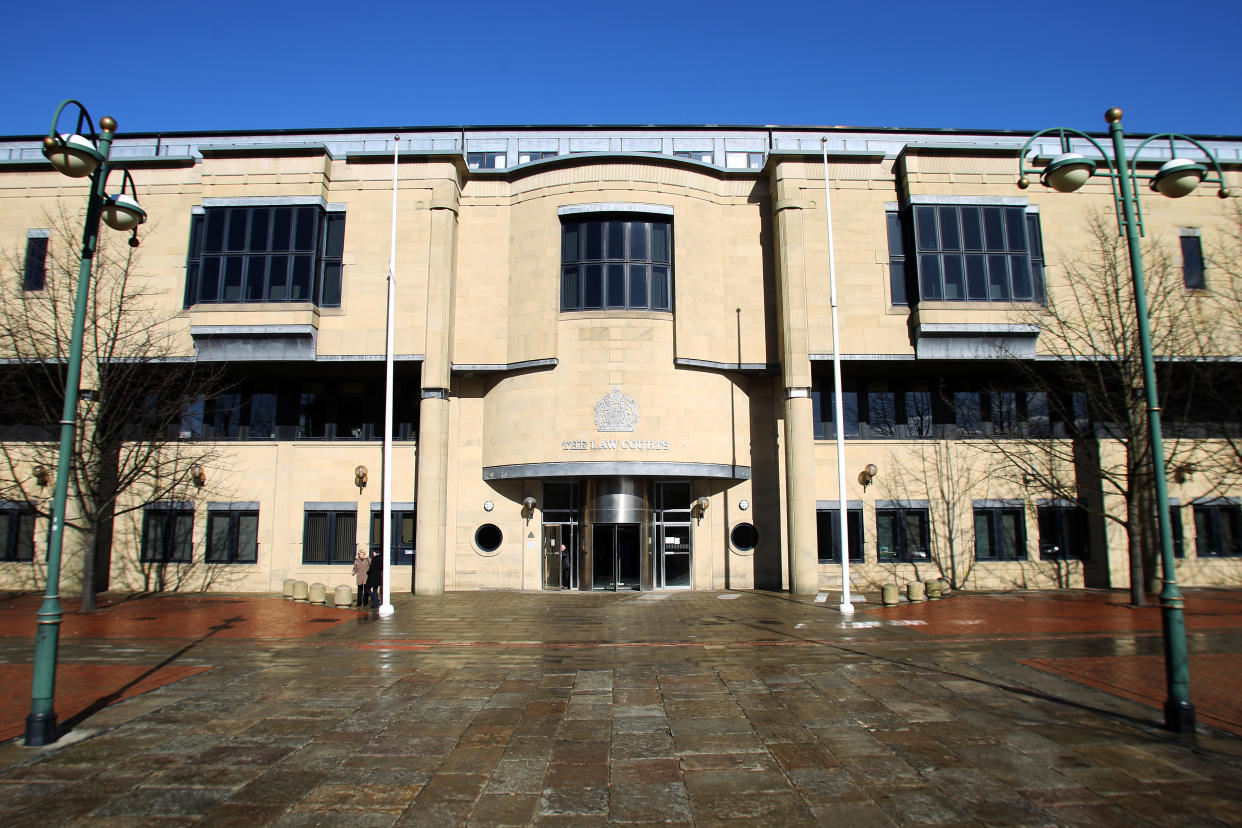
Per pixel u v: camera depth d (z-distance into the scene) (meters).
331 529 25.97
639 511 25.02
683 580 25.72
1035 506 25.97
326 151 25.36
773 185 26.00
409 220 25.58
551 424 24.45
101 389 21.05
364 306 25.11
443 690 11.07
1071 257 25.38
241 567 25.70
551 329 24.77
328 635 16.19
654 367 24.53
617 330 24.55
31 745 8.42
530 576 25.62
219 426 26.69
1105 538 25.81
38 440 26.20
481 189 26.41
